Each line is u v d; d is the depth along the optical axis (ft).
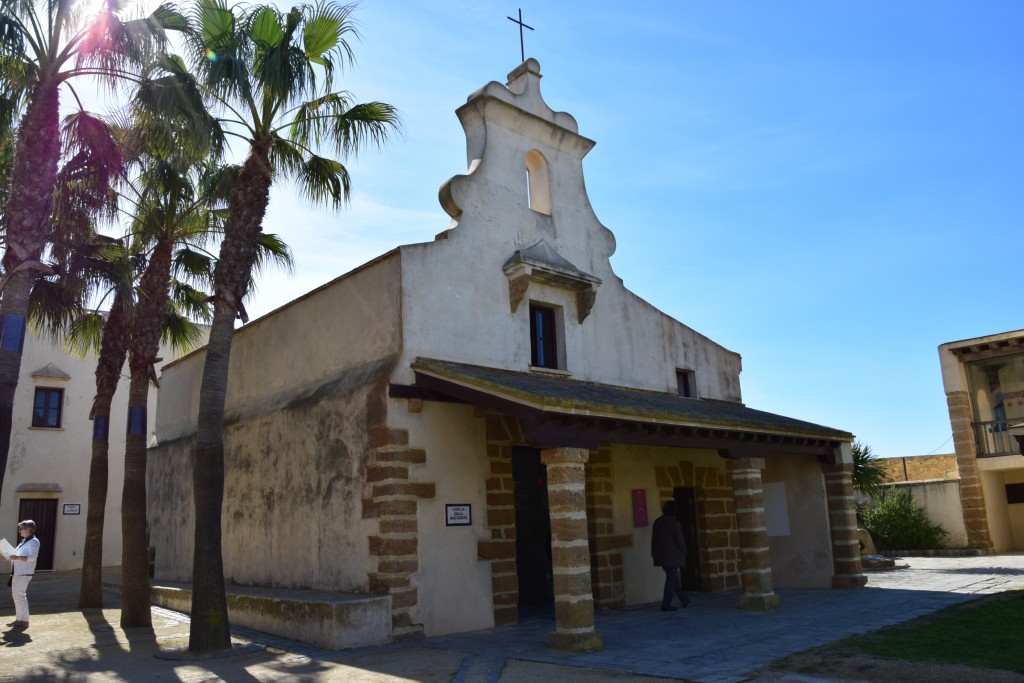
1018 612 32.48
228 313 32.42
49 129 30.25
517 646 30.48
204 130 32.76
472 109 44.04
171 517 54.34
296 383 43.27
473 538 36.09
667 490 47.96
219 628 30.53
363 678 25.27
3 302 28.91
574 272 43.75
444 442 36.04
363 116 36.63
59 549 75.20
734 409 50.85
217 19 34.01
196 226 42.47
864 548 68.44
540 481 44.19
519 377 38.55
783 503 50.26
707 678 23.06
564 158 47.85
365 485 35.09
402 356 35.45
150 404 82.89
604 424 31.94
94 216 38.65
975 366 76.38
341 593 35.22
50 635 35.65
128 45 31.24
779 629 32.04
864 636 29.12
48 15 30.58
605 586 42.29
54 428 76.95
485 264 40.83
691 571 49.75
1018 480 76.89
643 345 49.42
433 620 33.68
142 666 28.32
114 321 44.91
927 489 78.48
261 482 43.06
